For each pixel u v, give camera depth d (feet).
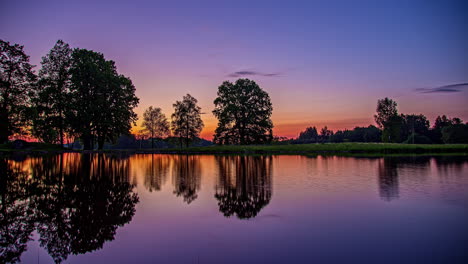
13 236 25.45
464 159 106.63
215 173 68.74
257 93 231.30
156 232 26.04
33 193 43.21
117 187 48.96
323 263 19.31
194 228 27.02
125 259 20.52
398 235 24.52
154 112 245.24
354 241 23.27
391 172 67.00
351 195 40.83
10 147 145.69
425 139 361.71
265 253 21.13
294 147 184.34
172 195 42.06
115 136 177.47
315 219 29.35
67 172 69.46
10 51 105.60
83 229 27.09
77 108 148.36
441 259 19.72
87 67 152.87
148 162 103.96
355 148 168.76
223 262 19.69
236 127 228.84
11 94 105.29
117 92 165.78
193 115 235.20
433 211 31.83
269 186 49.32
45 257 21.18
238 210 33.19
